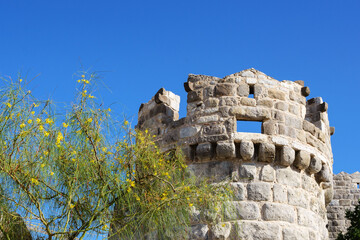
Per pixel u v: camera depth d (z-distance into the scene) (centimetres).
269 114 1379
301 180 1388
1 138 893
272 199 1318
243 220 1285
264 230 1281
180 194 1108
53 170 948
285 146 1355
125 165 1055
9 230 916
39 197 951
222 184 1261
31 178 913
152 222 1113
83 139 998
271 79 1433
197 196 1140
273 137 1352
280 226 1298
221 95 1400
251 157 1338
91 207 1002
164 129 1473
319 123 1516
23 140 907
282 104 1404
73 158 984
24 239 942
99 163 1006
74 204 970
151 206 1062
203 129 1376
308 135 1421
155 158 1141
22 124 891
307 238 1338
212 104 1396
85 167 990
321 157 1451
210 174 1339
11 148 902
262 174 1333
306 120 1530
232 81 1416
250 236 1273
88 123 995
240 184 1319
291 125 1393
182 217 1123
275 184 1334
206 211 1227
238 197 1306
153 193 1086
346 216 2130
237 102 1386
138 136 1114
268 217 1295
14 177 902
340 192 2425
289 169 1369
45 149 934
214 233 1268
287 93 1433
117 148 1052
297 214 1340
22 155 911
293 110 1420
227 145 1330
